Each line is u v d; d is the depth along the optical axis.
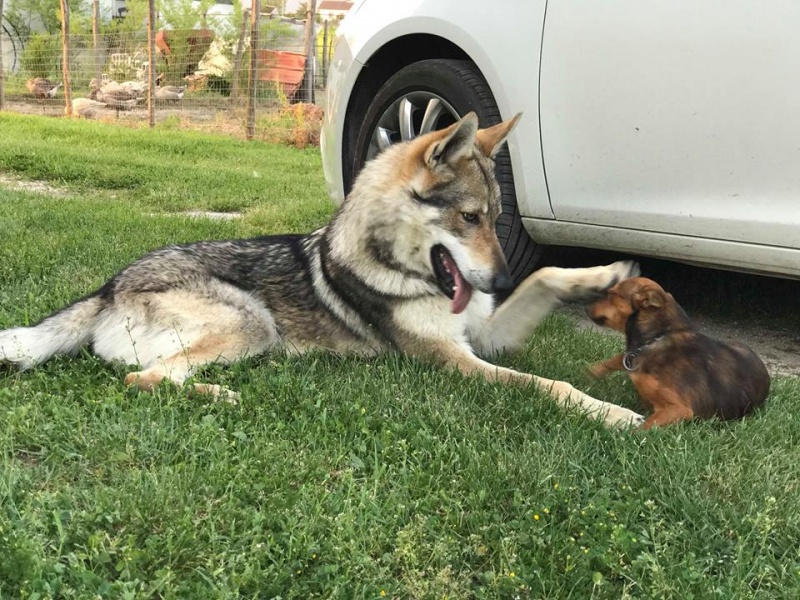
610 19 1.54
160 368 1.37
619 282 1.37
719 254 1.51
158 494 0.93
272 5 10.86
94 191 3.67
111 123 7.36
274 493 0.98
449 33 1.86
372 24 2.09
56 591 0.78
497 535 0.92
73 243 2.23
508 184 1.83
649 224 1.58
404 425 1.17
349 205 1.55
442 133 1.47
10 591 0.77
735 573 0.85
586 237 1.72
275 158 5.41
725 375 1.24
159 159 4.87
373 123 2.12
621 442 1.13
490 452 1.10
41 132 5.90
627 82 1.54
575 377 1.46
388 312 1.50
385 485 1.03
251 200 3.41
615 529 0.89
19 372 1.35
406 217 1.47
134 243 2.28
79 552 0.83
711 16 1.40
